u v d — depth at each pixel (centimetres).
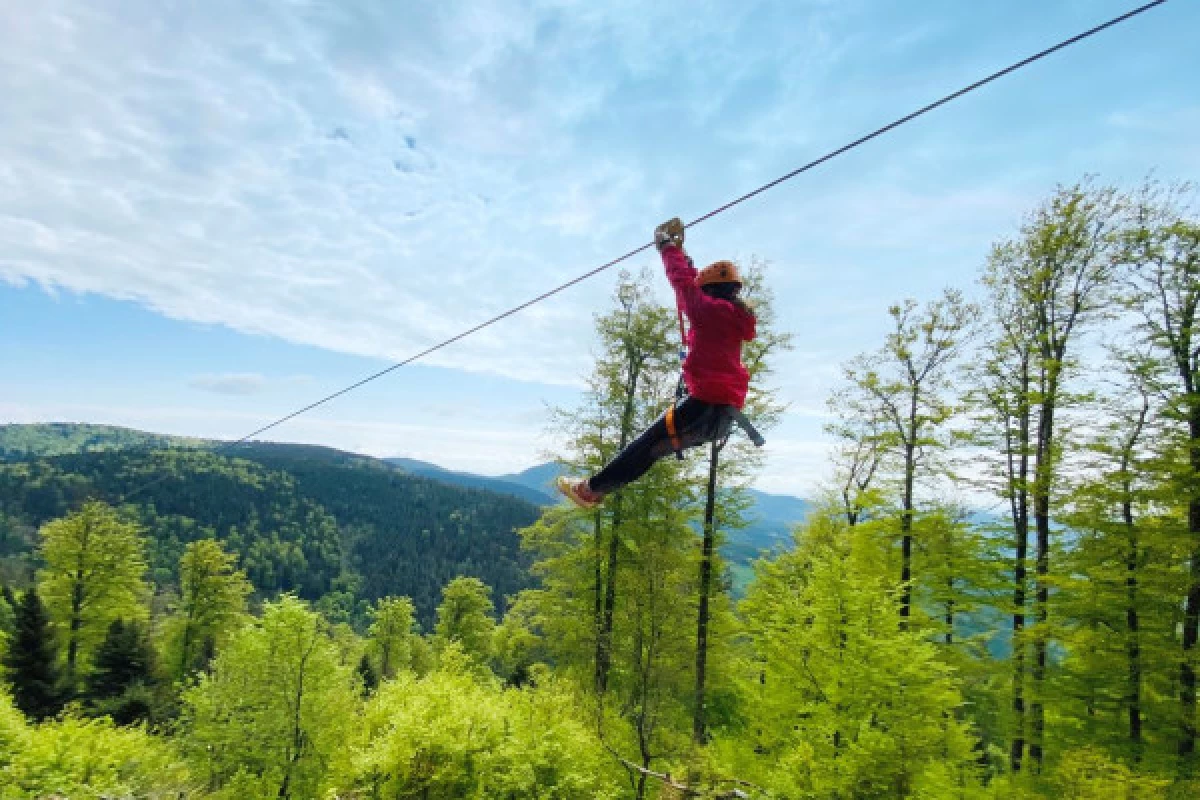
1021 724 1609
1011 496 1700
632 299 2114
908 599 1814
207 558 3809
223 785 1938
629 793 1559
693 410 293
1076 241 1608
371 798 1427
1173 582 1348
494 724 1476
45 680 2831
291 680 2044
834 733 1250
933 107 325
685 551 1961
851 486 2258
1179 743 1347
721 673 2003
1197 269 1364
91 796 1488
